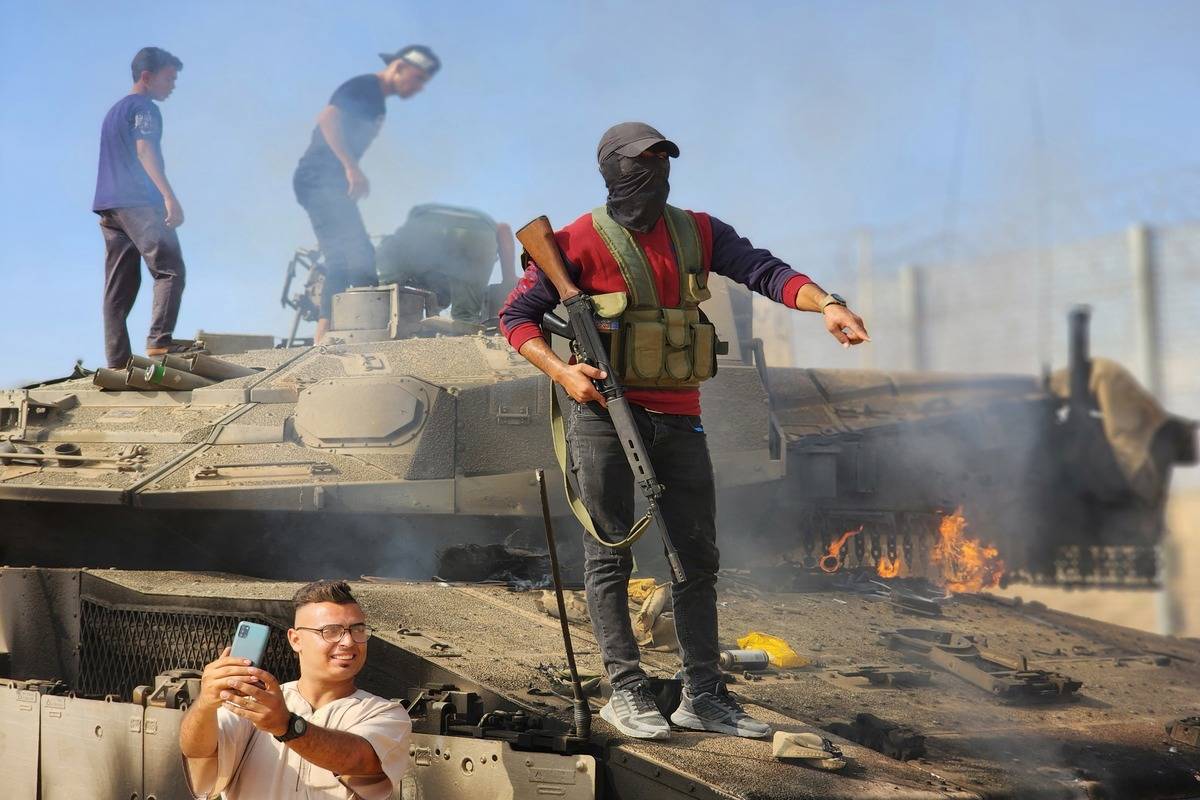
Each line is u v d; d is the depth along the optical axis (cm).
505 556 748
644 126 497
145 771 560
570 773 470
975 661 691
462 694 510
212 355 933
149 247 970
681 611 517
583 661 577
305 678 445
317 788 433
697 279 510
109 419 849
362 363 867
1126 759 573
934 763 532
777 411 1041
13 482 763
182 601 618
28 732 622
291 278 1042
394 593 658
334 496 733
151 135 970
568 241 502
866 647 718
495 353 859
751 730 502
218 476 747
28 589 669
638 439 479
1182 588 2094
